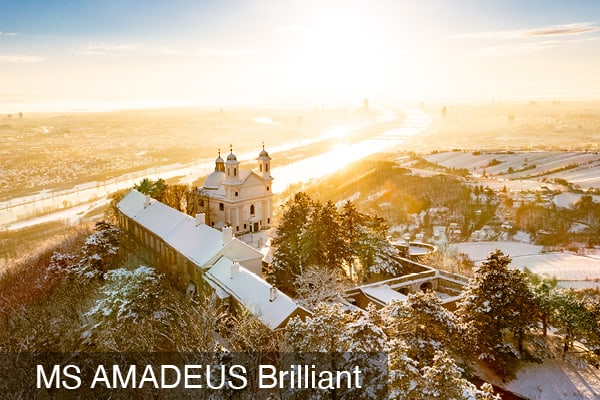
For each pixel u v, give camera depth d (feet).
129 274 181.78
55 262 250.98
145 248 276.62
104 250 231.09
